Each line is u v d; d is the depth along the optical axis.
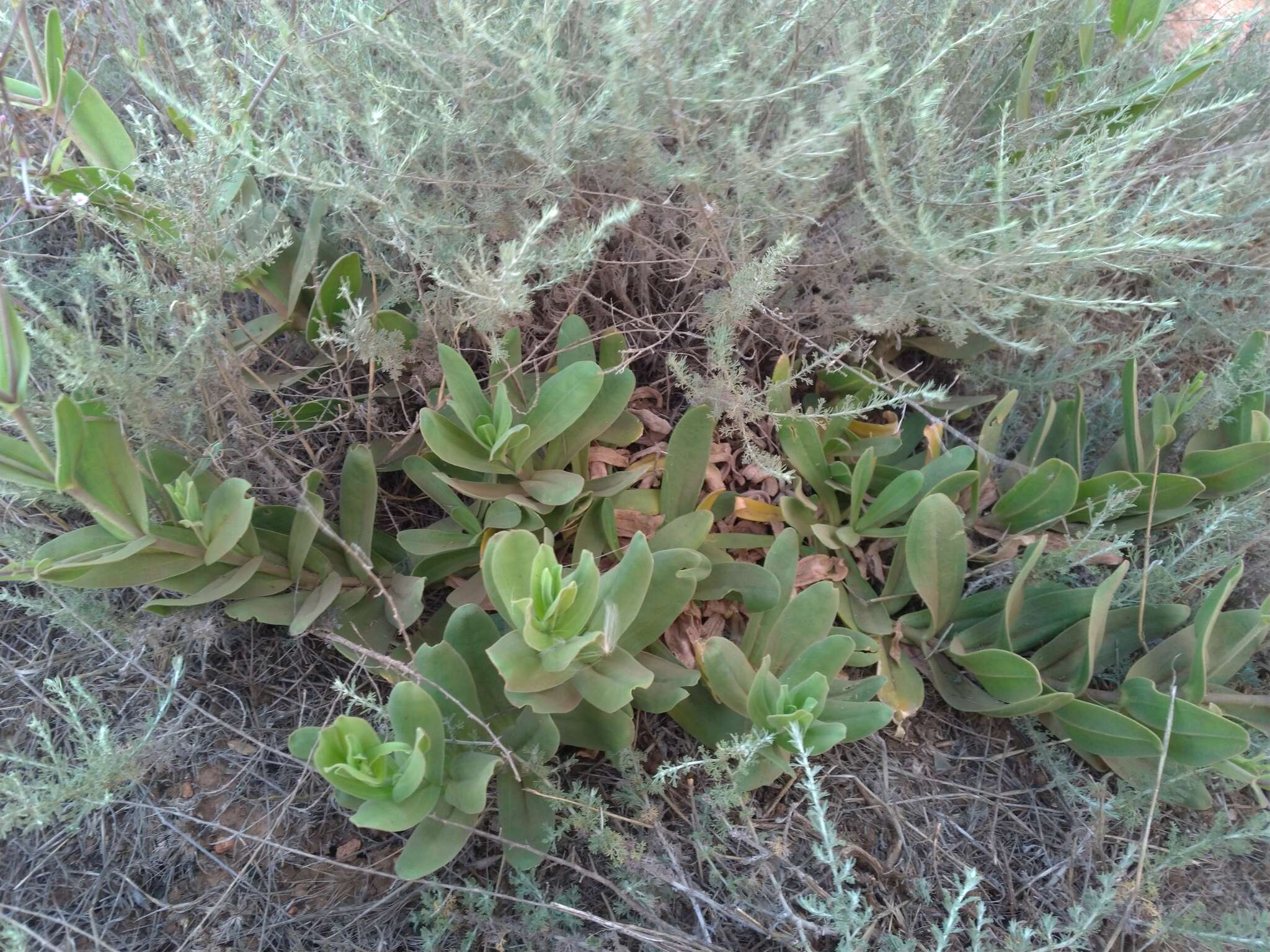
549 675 0.44
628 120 0.49
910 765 0.55
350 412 0.55
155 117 0.61
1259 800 0.55
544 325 0.62
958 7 0.60
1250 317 0.70
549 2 0.47
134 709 0.51
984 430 0.60
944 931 0.46
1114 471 0.64
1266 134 0.70
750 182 0.51
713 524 0.59
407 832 0.50
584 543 0.55
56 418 0.39
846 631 0.55
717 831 0.50
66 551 0.46
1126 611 0.56
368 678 0.53
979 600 0.56
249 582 0.51
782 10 0.57
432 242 0.53
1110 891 0.47
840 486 0.59
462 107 0.53
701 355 0.63
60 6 0.61
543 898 0.46
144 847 0.48
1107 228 0.56
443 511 0.60
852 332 0.63
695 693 0.52
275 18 0.47
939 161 0.57
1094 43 0.72
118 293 0.47
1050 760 0.54
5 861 0.47
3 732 0.50
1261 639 0.55
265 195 0.62
